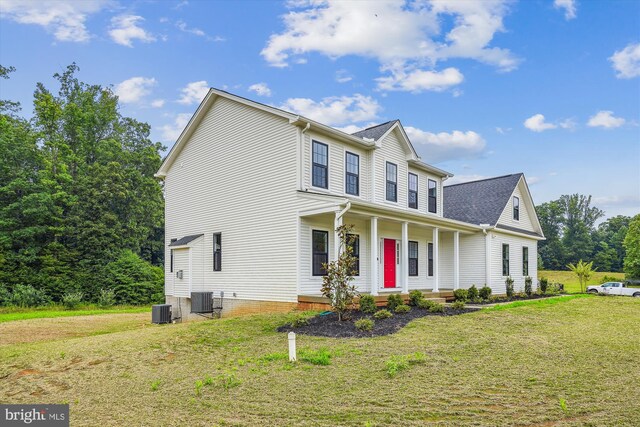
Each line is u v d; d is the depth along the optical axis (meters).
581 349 9.53
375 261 14.91
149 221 38.03
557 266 70.62
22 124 34.72
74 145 37.38
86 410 6.38
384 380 7.10
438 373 7.48
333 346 9.36
